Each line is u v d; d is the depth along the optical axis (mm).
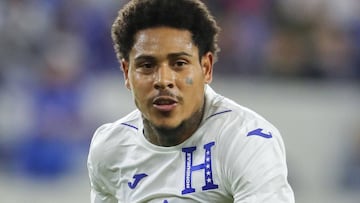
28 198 36250
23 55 39531
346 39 42875
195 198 12547
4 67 38688
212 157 12508
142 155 13156
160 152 12914
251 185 12008
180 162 12758
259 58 41844
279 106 39812
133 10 12289
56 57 39156
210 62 12773
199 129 12758
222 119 12766
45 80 38000
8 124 37406
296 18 42875
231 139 12438
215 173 12438
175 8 12156
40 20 40938
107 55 40625
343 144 39156
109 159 13594
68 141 37188
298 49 41875
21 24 40312
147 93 12188
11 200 36125
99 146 13742
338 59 42125
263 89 40375
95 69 39812
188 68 12219
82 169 36938
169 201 12750
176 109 12180
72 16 41406
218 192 12453
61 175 36750
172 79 12086
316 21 42906
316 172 38719
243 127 12531
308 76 41500
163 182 12875
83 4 41906
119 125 13711
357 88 41406
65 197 36281
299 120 39531
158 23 12148
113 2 42438
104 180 13875
